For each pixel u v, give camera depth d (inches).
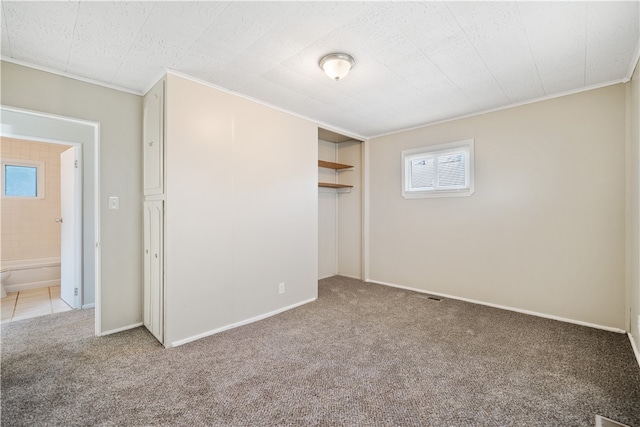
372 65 95.4
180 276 100.3
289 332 110.0
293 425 62.1
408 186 170.7
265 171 127.3
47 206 181.0
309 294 147.9
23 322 119.0
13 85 89.8
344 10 68.5
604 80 107.8
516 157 131.3
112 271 109.0
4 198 168.2
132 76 102.6
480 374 81.4
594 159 113.1
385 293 161.6
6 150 169.2
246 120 120.0
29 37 78.7
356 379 79.0
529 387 75.3
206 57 90.4
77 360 88.7
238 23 73.4
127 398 70.7
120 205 110.8
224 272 112.6
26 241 174.2
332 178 207.3
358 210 197.3
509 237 134.0
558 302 121.8
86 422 62.7
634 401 69.3
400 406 68.2
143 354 92.6
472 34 78.4
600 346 97.2
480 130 141.9
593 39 80.8
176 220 99.3
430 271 161.3
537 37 79.8
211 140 108.6
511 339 103.2
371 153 188.2
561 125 120.0
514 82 108.9
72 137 133.2
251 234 121.9
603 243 111.7
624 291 107.7
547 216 124.0
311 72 100.3
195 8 67.5
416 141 166.4
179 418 64.0
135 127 114.3
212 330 108.7
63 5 65.8
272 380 78.5
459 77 104.5
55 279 176.6
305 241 146.2
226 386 75.8
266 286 127.6
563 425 62.0
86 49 85.2
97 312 106.2
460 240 149.6
